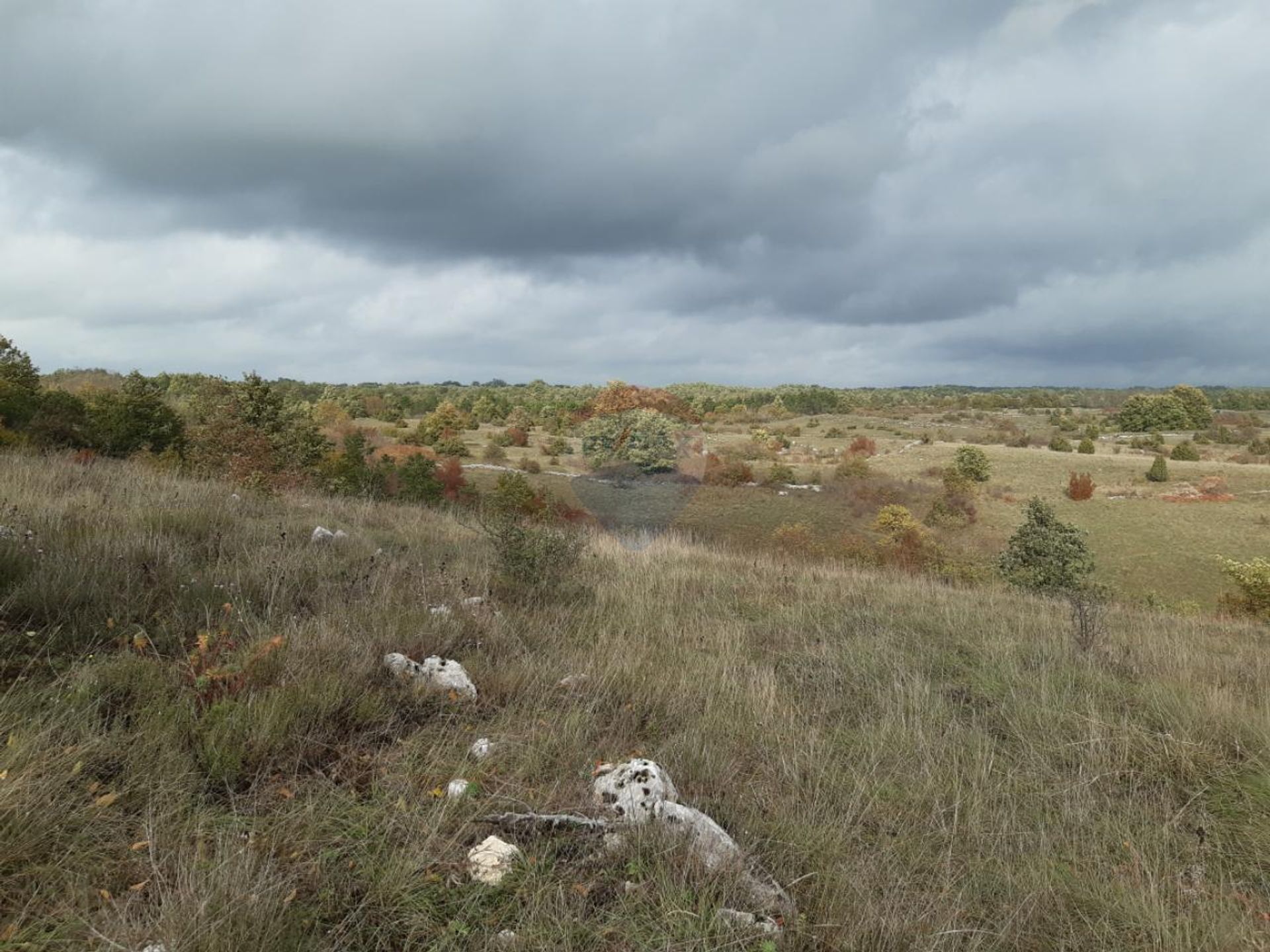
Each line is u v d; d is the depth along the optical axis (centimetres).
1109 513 5044
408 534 838
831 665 517
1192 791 358
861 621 670
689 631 577
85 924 184
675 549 1003
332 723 318
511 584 617
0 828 207
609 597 661
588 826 262
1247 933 243
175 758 266
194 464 1380
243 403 1909
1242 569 2748
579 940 207
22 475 789
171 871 211
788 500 4781
